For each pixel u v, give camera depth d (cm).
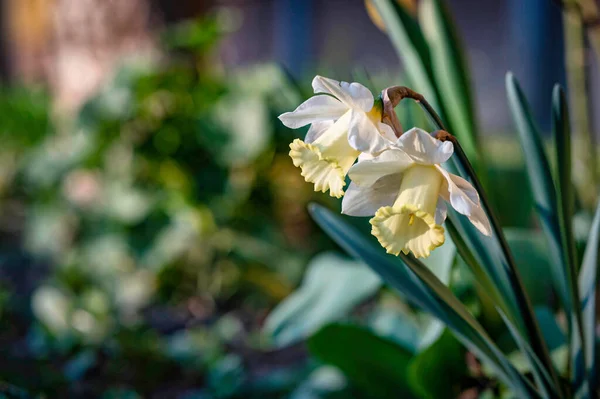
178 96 173
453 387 90
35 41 456
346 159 65
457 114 93
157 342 132
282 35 467
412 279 78
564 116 72
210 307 163
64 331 131
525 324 75
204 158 173
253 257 166
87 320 138
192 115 173
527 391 76
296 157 66
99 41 202
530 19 319
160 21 198
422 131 62
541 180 76
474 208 64
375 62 455
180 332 147
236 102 167
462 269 91
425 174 64
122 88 169
